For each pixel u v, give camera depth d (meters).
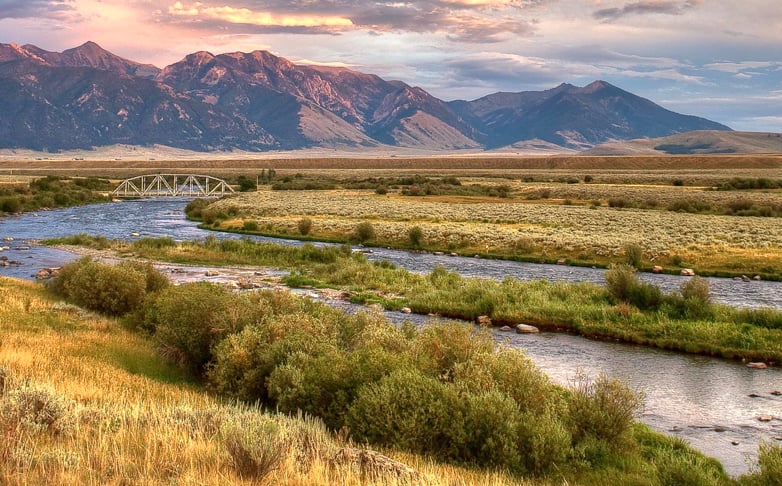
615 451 13.94
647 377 21.16
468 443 12.82
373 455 9.94
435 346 16.41
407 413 12.98
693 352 24.38
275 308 22.23
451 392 13.50
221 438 9.56
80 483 7.22
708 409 18.05
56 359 16.92
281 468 8.48
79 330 22.38
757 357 23.47
